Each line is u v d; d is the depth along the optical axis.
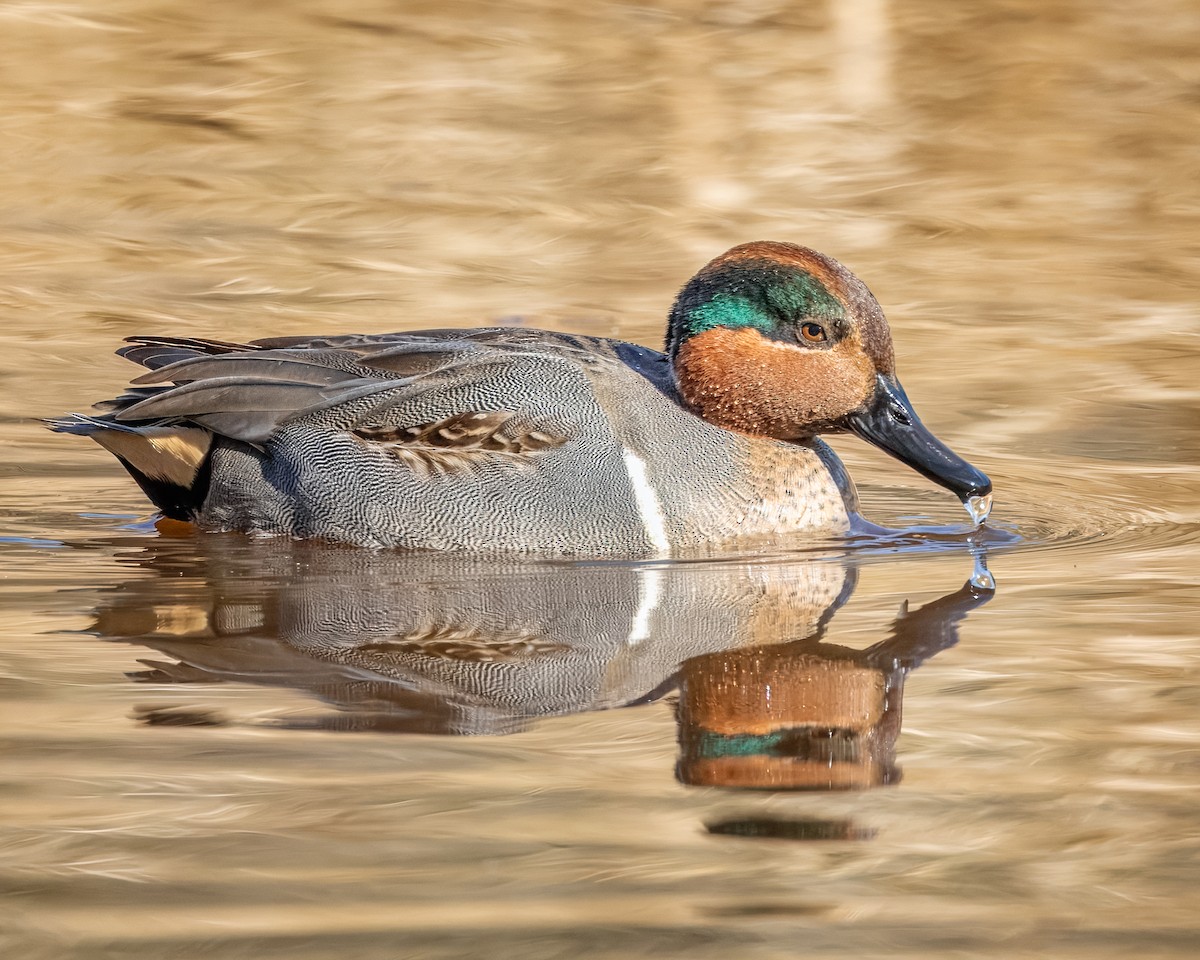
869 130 23.89
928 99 24.92
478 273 19.02
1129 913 6.39
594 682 8.73
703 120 24.00
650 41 27.02
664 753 7.80
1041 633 9.58
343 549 11.45
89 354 16.52
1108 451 14.22
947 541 11.84
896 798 7.38
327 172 22.22
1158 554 11.45
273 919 6.26
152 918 6.26
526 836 6.94
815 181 22.20
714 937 6.16
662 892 6.49
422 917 6.28
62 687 8.55
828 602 10.23
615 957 5.98
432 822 7.05
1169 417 15.07
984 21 27.34
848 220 20.89
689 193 21.72
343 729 8.05
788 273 11.76
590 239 20.27
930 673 8.91
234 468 11.81
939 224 20.78
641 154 22.92
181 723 8.08
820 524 11.91
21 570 10.84
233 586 10.51
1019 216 21.14
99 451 14.11
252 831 6.96
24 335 16.94
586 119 24.03
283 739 7.90
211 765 7.58
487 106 24.27
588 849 6.83
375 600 10.19
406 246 19.95
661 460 11.48
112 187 21.42
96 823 7.00
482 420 11.42
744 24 27.64
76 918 6.25
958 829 7.08
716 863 6.75
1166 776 7.61
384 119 23.77
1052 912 6.39
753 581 10.71
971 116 24.38
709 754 7.79
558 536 11.24
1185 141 23.48
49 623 9.67
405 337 12.30
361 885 6.53
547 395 11.50
